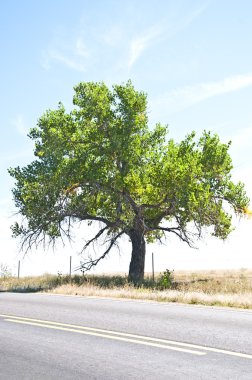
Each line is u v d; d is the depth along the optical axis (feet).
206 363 22.08
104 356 23.73
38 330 31.35
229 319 35.22
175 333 29.58
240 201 106.73
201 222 97.50
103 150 97.86
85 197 99.04
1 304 47.78
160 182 93.40
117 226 103.04
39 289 73.56
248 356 23.40
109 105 103.09
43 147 99.76
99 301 49.37
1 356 23.97
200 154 103.71
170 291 62.44
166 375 20.12
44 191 96.53
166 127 107.14
